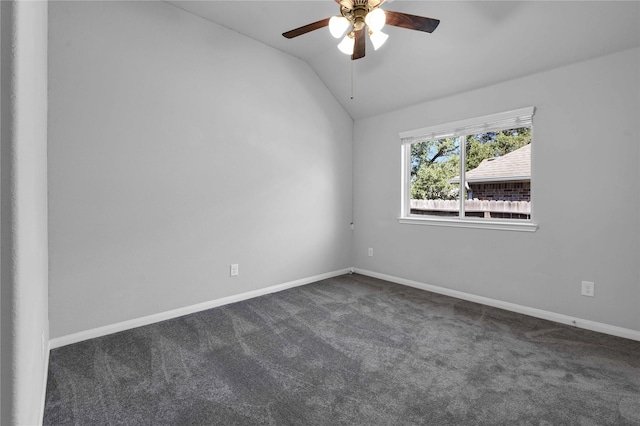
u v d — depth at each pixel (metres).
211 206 3.02
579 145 2.55
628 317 2.38
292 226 3.72
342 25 1.94
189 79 2.85
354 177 4.45
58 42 2.19
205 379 1.86
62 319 2.26
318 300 3.26
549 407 1.61
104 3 2.38
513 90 2.90
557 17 2.35
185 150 2.83
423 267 3.67
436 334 2.46
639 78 2.28
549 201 2.72
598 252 2.49
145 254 2.63
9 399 0.65
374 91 3.80
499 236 3.04
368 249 4.29
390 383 1.82
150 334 2.45
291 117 3.68
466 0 2.51
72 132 2.26
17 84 0.64
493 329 2.56
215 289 3.06
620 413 1.56
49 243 2.19
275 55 3.50
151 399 1.67
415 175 3.92
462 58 2.95
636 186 2.32
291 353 2.17
